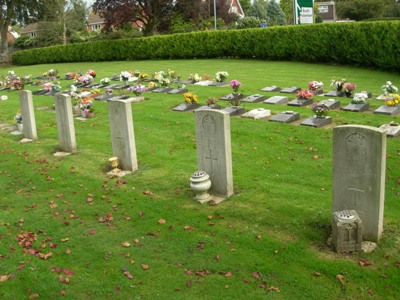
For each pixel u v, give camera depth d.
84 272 6.14
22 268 6.28
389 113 12.52
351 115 12.80
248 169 9.46
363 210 6.28
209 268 6.04
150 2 39.59
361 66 23.58
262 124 12.41
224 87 18.67
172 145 11.51
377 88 17.30
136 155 10.49
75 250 6.75
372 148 6.00
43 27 50.50
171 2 39.88
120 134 9.86
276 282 5.64
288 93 16.84
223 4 46.81
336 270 5.72
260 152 10.41
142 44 35.41
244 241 6.63
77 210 8.18
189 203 8.09
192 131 12.50
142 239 6.96
